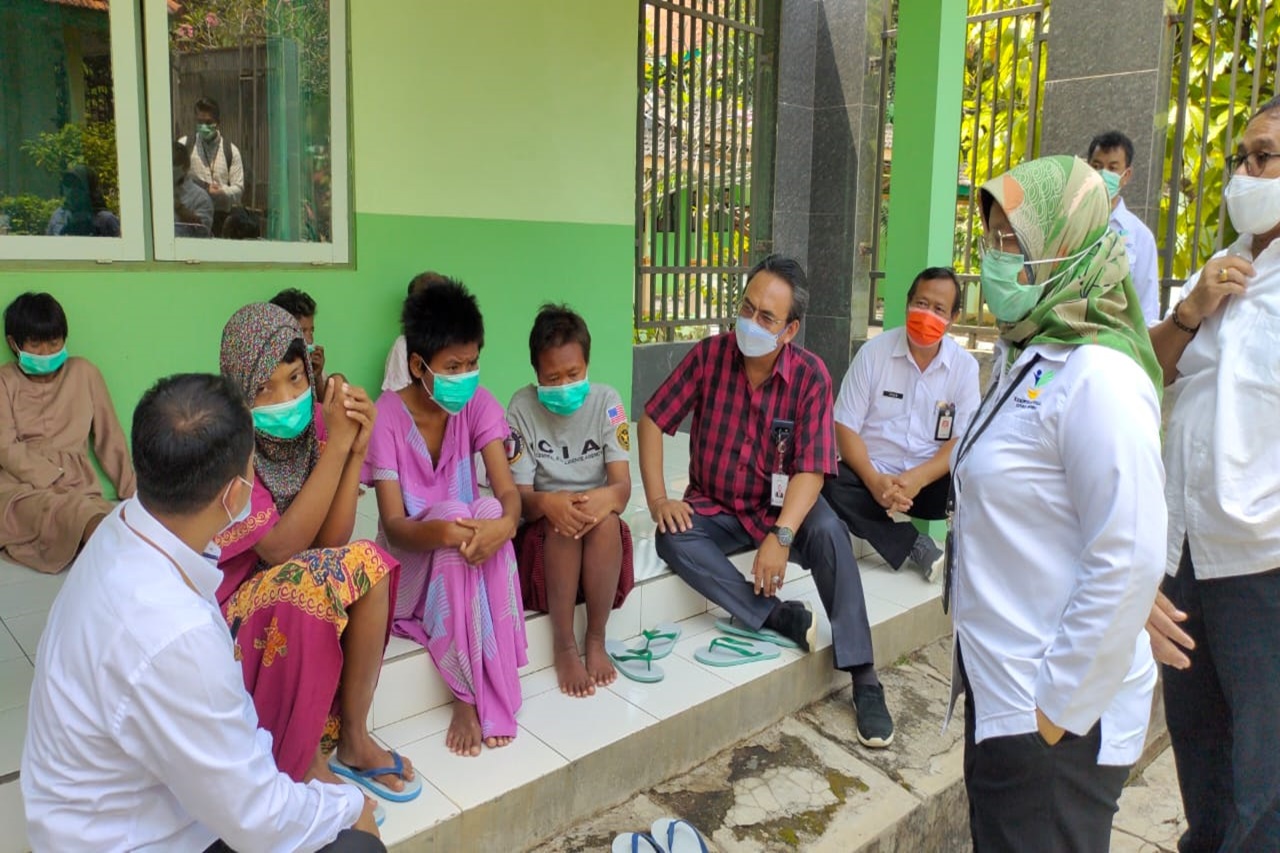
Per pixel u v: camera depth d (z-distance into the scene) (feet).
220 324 12.37
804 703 9.81
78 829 4.25
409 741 7.73
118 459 11.49
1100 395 4.74
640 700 8.59
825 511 9.93
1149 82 15.51
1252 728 6.73
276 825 4.56
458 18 13.92
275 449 6.80
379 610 6.65
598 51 15.75
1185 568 7.20
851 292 22.21
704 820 7.88
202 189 12.10
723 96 19.76
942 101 12.46
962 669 5.61
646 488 10.30
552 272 15.84
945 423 11.55
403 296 14.07
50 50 10.91
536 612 9.07
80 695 4.15
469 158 14.44
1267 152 6.48
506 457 8.66
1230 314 6.90
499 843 7.11
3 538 10.28
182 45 11.68
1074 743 4.99
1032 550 5.11
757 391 9.89
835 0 21.42
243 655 6.22
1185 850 7.66
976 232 20.35
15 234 10.82
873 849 7.80
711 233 20.24
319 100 12.94
